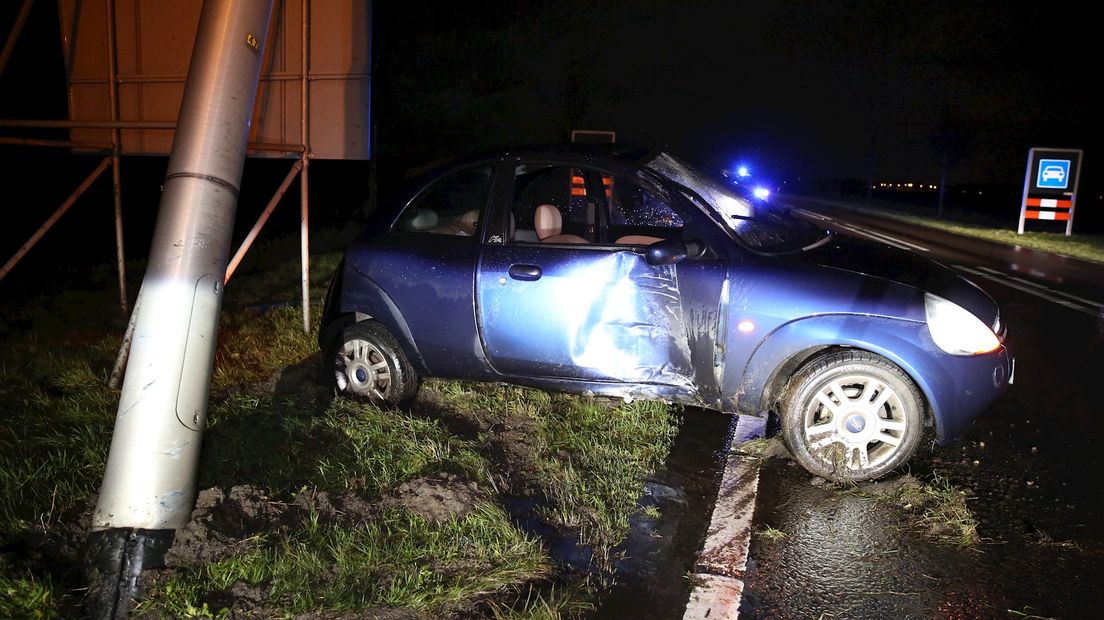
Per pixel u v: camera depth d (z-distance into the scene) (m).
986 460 4.81
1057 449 5.00
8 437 4.40
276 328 7.02
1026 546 3.80
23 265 11.03
